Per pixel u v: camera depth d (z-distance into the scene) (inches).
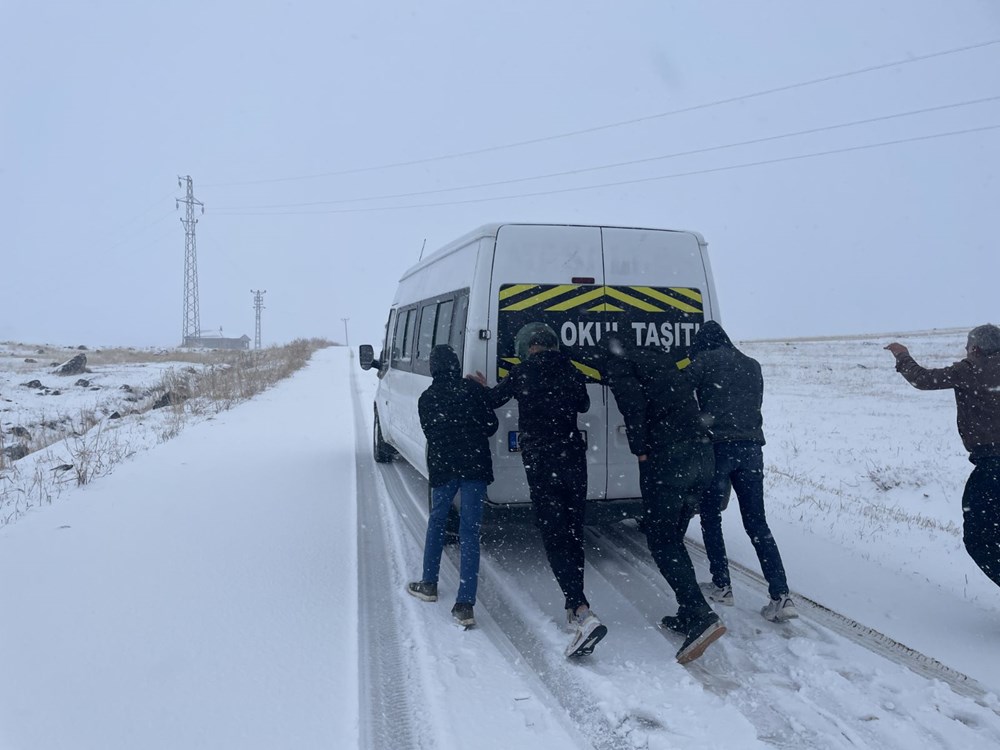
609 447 233.8
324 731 140.6
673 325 242.1
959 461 546.3
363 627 191.2
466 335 230.7
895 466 527.5
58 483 336.5
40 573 218.8
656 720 146.6
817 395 960.9
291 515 295.0
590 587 224.7
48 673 158.7
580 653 172.9
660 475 184.2
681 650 169.3
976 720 147.9
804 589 223.0
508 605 211.6
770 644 183.5
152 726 139.8
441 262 292.7
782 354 1617.9
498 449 226.4
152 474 362.6
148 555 238.8
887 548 278.7
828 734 141.9
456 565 246.5
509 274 231.6
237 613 194.9
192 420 565.6
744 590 222.2
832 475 516.1
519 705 152.5
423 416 206.8
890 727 144.6
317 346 2041.1
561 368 198.7
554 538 187.8
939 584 236.1
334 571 230.8
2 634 177.2
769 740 139.9
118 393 823.1
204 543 253.4
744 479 201.9
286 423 569.3
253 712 146.2
